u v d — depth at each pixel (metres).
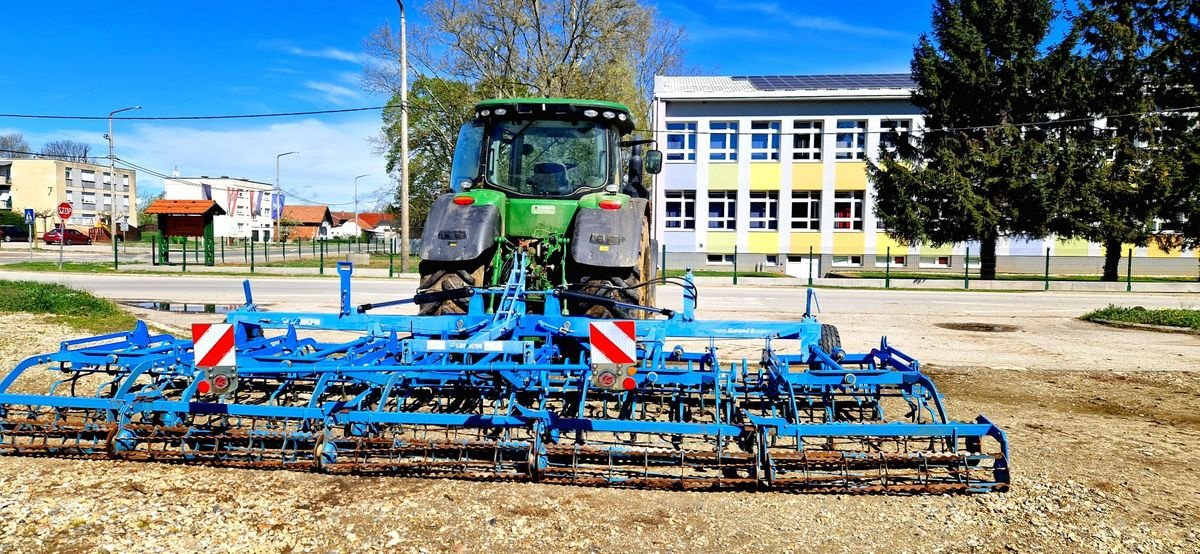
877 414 5.33
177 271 25.05
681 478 4.40
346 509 4.03
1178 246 24.56
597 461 4.56
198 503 4.05
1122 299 19.31
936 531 3.94
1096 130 22.91
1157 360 9.21
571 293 5.82
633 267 6.13
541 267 6.51
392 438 4.53
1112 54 22.02
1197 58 22.22
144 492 4.18
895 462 4.52
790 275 27.97
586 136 7.11
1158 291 22.38
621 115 7.08
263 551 3.56
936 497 4.38
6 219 59.59
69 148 82.62
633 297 6.25
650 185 31.61
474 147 7.27
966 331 12.04
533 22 30.73
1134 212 22.55
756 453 4.38
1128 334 11.77
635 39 31.38
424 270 6.38
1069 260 30.95
